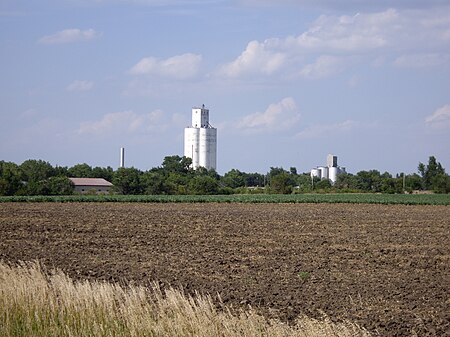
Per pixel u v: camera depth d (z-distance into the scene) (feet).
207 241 253.44
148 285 148.05
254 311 109.81
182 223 343.87
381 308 123.34
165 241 252.62
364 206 550.77
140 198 626.23
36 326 105.19
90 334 100.01
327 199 634.02
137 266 180.86
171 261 192.13
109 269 174.19
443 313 119.65
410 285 148.77
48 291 118.11
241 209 493.77
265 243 246.27
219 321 100.94
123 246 234.17
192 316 99.91
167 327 99.96
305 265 184.24
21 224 327.06
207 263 187.62
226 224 339.36
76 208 487.61
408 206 556.10
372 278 160.15
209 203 597.93
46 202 590.96
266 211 465.47
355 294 136.87
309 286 147.43
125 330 101.24
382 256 206.59
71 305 109.70
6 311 108.17
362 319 114.01
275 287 145.89
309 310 120.57
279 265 183.93
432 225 337.52
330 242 250.37
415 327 109.29
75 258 199.00
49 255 206.59
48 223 335.88
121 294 119.24
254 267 179.63
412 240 259.19
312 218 388.57
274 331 97.66
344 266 182.50
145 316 102.83
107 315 106.11
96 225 326.85
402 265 185.26
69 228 307.58
